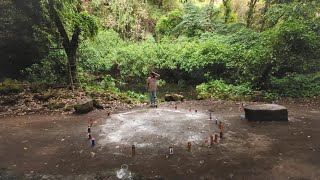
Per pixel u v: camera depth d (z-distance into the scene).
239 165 6.20
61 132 8.59
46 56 15.10
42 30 14.58
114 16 24.39
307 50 13.66
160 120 9.66
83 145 7.51
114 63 20.83
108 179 5.80
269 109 9.38
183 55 19.14
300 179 5.61
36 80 14.57
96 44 20.80
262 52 14.34
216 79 17.23
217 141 7.63
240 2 27.66
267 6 19.86
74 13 14.48
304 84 14.31
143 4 26.19
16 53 14.45
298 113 10.51
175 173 5.96
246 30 19.23
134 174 5.96
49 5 13.94
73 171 6.13
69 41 14.77
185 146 7.32
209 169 6.08
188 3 25.06
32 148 7.38
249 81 15.48
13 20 13.77
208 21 23.44
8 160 6.70
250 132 8.32
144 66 20.05
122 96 13.80
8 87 12.57
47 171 6.15
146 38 24.33
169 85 19.22
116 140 7.81
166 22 25.58
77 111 10.80
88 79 17.06
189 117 10.09
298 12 15.38
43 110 11.21
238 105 12.23
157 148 7.21
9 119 10.03
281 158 6.48
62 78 15.43
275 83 14.65
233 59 16.66
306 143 7.36
